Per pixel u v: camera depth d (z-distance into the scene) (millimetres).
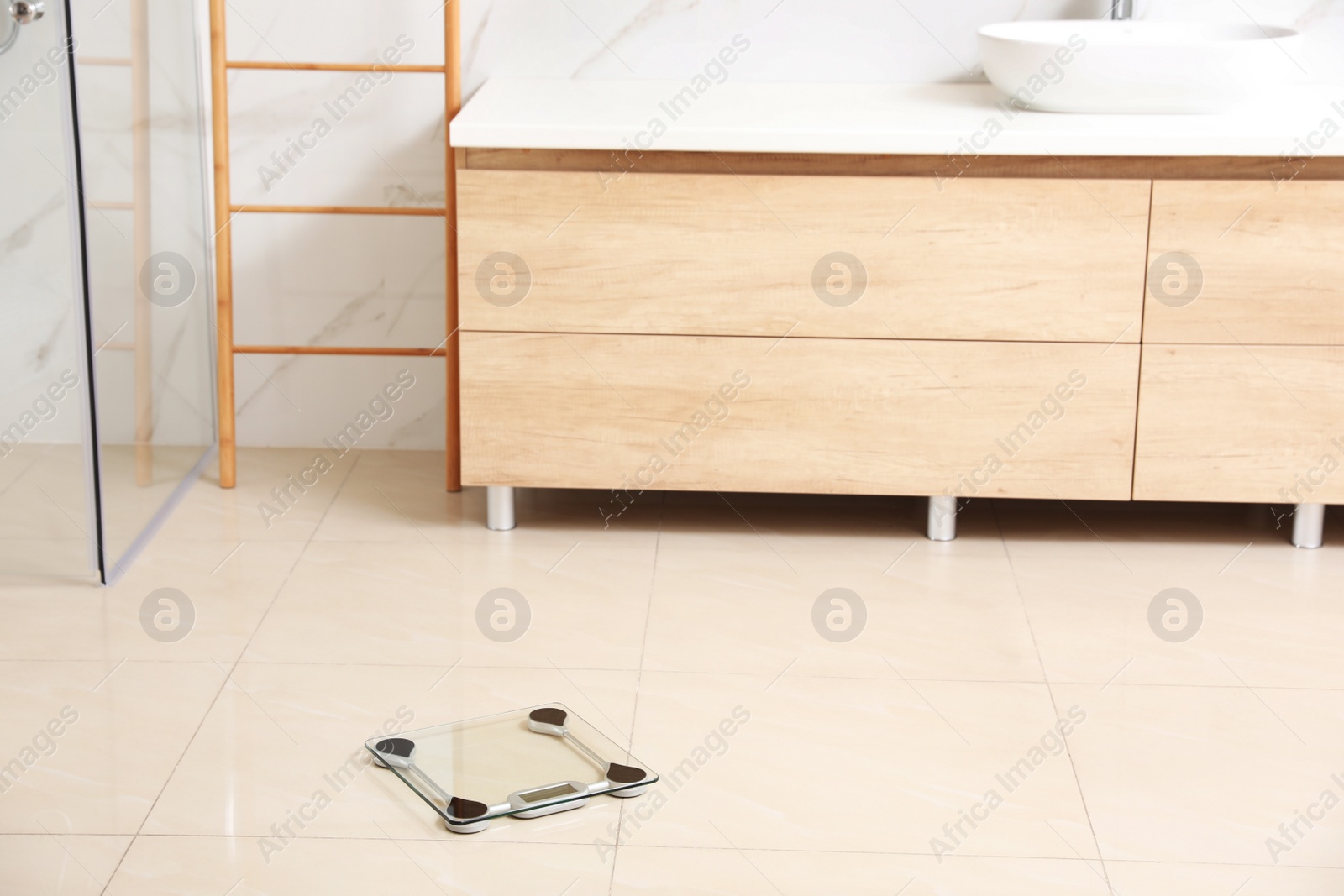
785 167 2459
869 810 1782
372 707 2039
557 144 2438
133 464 2656
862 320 2529
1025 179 2438
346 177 3057
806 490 2629
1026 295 2502
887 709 2039
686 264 2508
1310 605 2406
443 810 1761
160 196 2766
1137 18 2904
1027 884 1629
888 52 2963
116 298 2545
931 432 2588
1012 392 2557
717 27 2951
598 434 2617
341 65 2928
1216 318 2494
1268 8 2889
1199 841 1715
